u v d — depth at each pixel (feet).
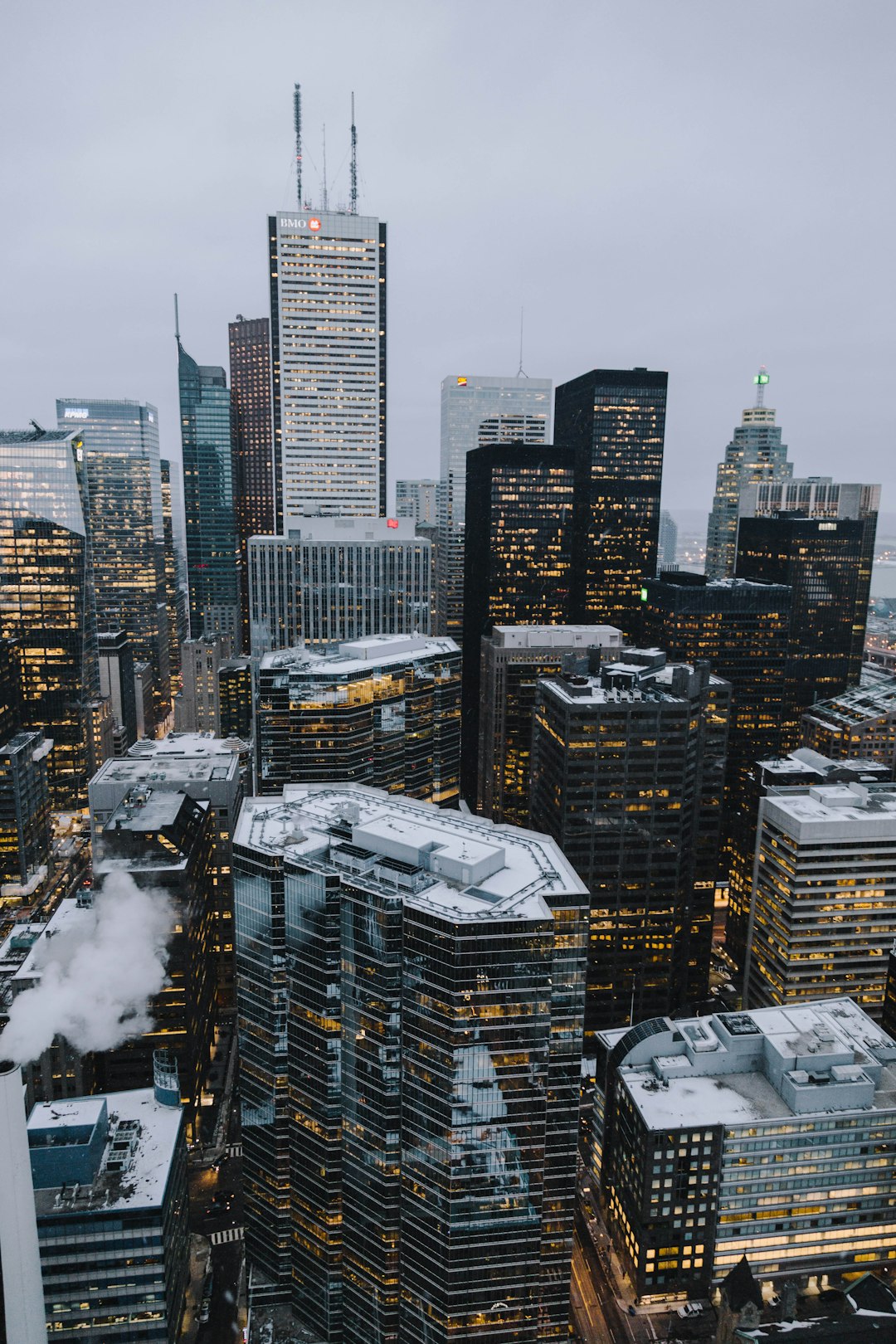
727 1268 628.28
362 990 504.84
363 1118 525.34
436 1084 484.74
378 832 538.88
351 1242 552.82
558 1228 523.70
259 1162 589.73
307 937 520.01
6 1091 355.97
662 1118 612.70
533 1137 492.54
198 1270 634.02
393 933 483.10
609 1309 615.98
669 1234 615.98
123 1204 515.91
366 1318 556.51
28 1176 368.89
